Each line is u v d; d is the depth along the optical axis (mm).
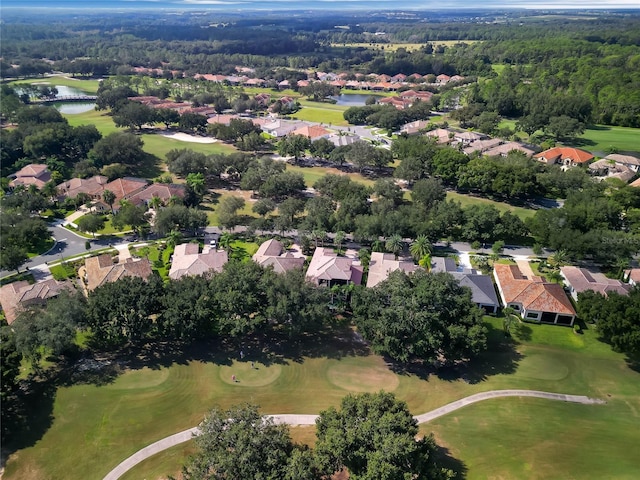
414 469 59031
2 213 130125
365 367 87625
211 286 92562
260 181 164250
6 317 95562
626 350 86875
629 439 73625
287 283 90938
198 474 56000
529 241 135750
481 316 87500
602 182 167125
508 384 84000
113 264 113875
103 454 69188
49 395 79188
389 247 121188
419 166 174750
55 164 176250
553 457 70062
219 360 88500
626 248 116688
